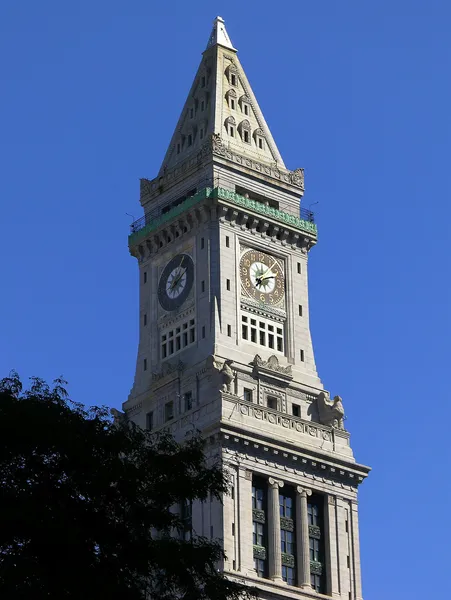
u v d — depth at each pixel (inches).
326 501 7637.8
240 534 7219.5
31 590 3932.1
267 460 7465.6
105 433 4347.9
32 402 4247.0
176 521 4419.3
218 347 7623.0
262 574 7278.5
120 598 4055.1
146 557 4200.3
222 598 4291.3
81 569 4028.1
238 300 7805.1
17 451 4185.5
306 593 7352.4
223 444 7327.8
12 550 4045.3
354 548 7642.7
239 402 7475.4
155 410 7760.8
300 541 7455.7
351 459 7736.2
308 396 7864.2
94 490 4224.9
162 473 4407.0
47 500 4141.2
